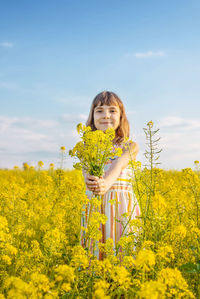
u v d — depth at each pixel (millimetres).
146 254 2043
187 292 2127
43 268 2945
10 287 2520
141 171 3490
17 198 4262
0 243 2875
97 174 2883
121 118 4242
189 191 4367
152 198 3271
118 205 3648
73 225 4219
